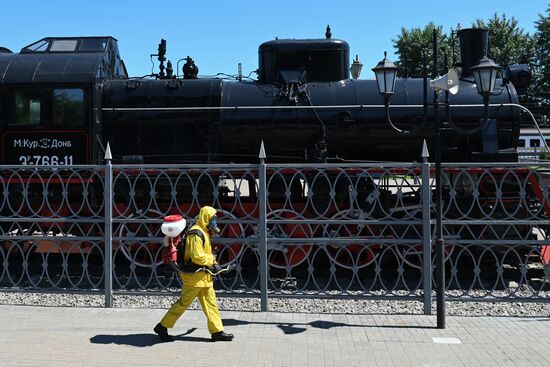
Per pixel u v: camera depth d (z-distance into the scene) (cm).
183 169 734
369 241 675
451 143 902
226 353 532
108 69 964
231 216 752
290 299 737
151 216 898
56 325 619
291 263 886
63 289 717
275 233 813
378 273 720
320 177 868
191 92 916
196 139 913
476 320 640
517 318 648
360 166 678
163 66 991
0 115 889
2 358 514
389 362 508
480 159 864
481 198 824
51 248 877
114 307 704
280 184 881
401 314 668
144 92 920
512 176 821
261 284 680
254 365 502
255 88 932
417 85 924
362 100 906
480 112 884
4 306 702
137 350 539
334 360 513
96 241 731
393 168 691
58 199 901
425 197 653
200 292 566
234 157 934
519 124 884
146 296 752
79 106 881
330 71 938
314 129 904
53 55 930
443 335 585
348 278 871
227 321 637
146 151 920
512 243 666
